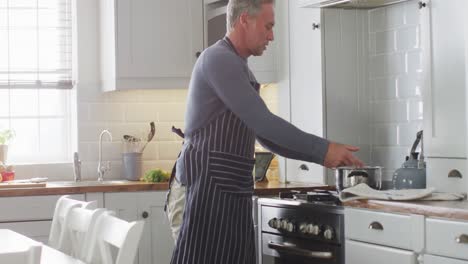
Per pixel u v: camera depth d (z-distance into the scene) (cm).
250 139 305
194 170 300
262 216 420
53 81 557
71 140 565
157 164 563
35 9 556
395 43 470
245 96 288
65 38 561
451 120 377
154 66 529
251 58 514
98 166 553
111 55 530
